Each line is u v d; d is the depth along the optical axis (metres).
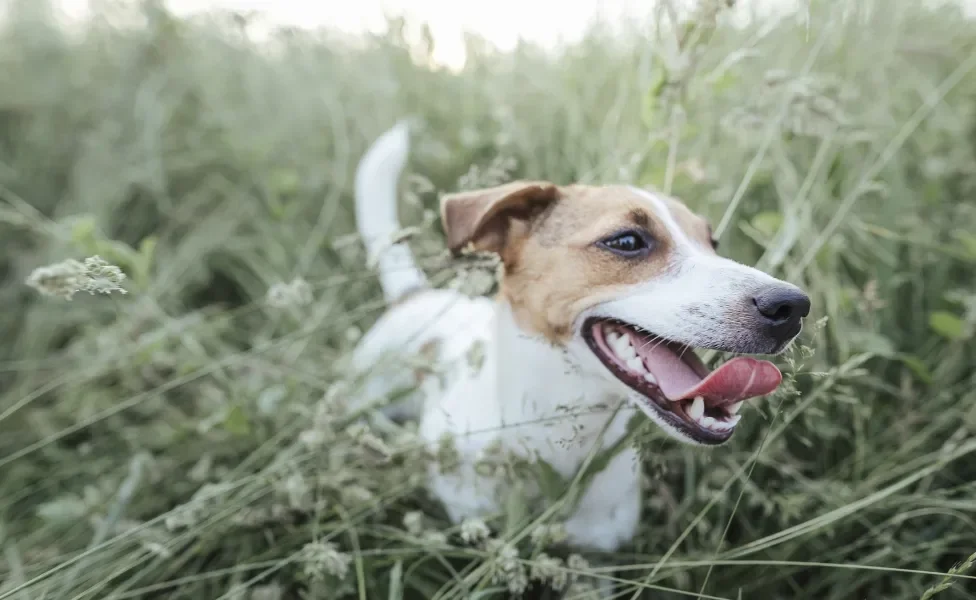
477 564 0.60
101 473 0.72
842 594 0.58
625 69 0.78
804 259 0.64
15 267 0.96
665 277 0.54
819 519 0.54
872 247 0.72
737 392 0.50
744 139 0.73
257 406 0.71
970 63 0.70
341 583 0.58
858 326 0.69
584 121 0.84
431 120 0.96
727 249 0.72
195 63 1.12
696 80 0.65
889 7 0.77
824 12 0.70
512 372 0.58
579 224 0.57
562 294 0.56
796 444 0.66
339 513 0.60
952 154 0.81
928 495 0.59
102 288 0.50
